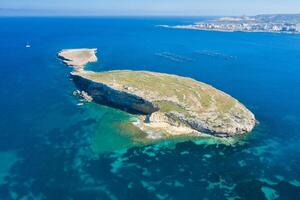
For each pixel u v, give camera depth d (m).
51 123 105.25
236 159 86.50
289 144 94.94
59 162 82.94
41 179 76.00
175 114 102.75
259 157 87.69
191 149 90.88
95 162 83.44
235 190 73.88
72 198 69.75
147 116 107.56
